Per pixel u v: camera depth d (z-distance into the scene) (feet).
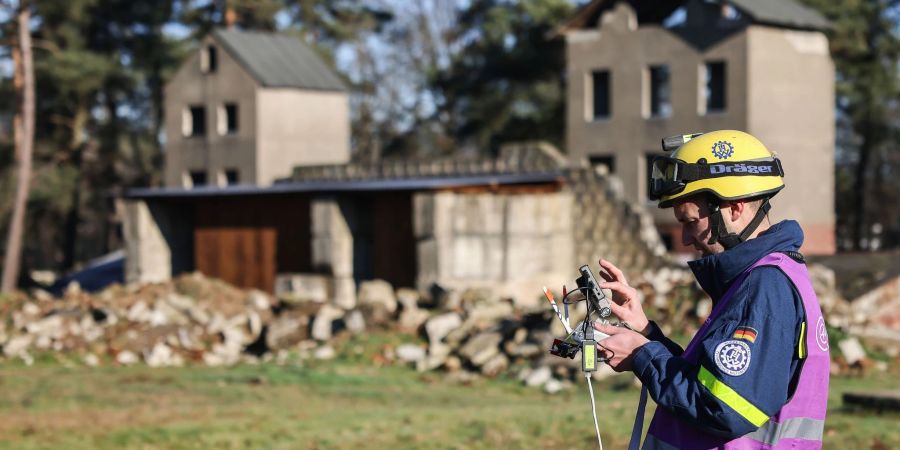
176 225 90.48
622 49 135.33
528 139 192.34
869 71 165.37
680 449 10.77
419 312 55.21
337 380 46.14
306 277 78.79
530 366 47.24
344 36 217.15
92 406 37.86
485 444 30.37
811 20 134.51
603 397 41.63
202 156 175.94
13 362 52.60
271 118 171.94
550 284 75.87
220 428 33.30
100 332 56.39
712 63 131.34
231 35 177.17
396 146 233.14
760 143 11.22
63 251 198.29
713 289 11.07
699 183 10.98
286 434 32.37
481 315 53.26
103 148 192.85
